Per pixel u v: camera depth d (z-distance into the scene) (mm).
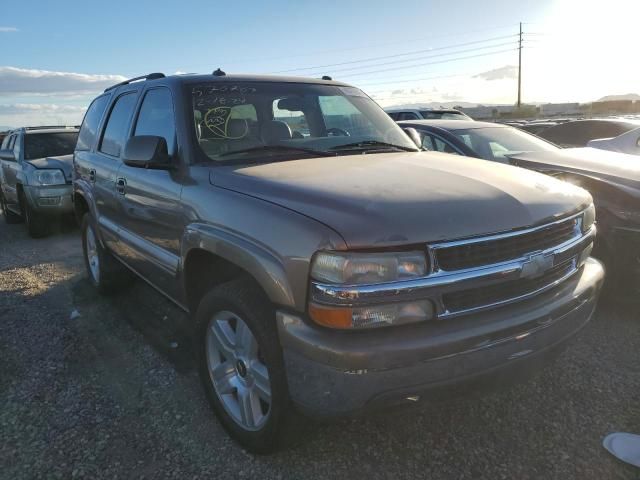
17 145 9344
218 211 2672
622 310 4328
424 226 2158
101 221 4566
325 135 3676
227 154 3166
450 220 2211
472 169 2904
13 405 3191
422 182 2557
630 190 3990
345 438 2807
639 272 3957
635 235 3932
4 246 7988
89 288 5438
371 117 4027
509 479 2486
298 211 2305
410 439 2793
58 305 4949
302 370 2211
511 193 2520
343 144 3527
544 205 2525
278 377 2365
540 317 2387
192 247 2842
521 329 2334
